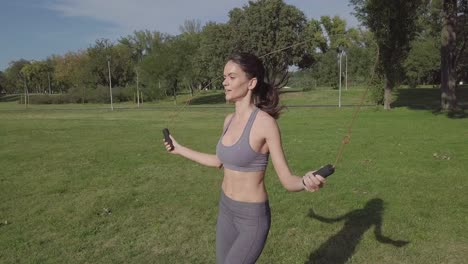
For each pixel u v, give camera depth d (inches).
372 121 847.7
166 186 339.3
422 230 230.4
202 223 251.0
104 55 2842.0
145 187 338.3
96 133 763.4
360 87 2353.6
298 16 2046.0
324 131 698.8
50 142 640.4
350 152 474.3
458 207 266.1
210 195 307.6
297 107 1405.0
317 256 202.2
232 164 116.5
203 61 2218.3
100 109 1770.4
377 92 1163.9
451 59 1002.7
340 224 241.9
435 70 2369.6
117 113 1440.7
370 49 1107.9
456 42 1090.7
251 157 114.4
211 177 365.7
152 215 266.8
